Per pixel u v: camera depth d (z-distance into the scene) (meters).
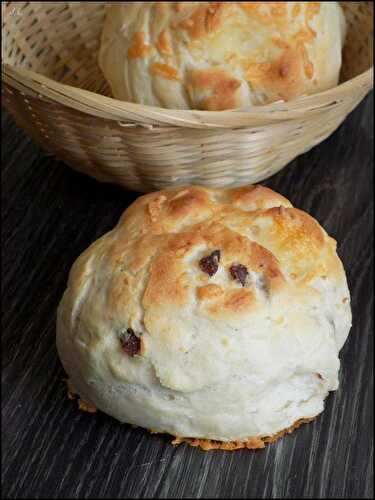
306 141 0.41
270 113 0.37
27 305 0.41
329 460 0.37
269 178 0.46
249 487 0.36
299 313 0.34
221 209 0.36
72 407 0.38
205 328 0.33
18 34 0.47
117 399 0.35
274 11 0.41
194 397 0.34
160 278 0.34
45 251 0.43
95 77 0.49
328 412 0.38
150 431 0.37
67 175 0.46
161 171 0.40
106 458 0.37
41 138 0.41
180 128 0.37
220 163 0.39
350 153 0.47
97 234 0.44
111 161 0.40
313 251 0.36
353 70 0.47
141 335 0.34
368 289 0.42
